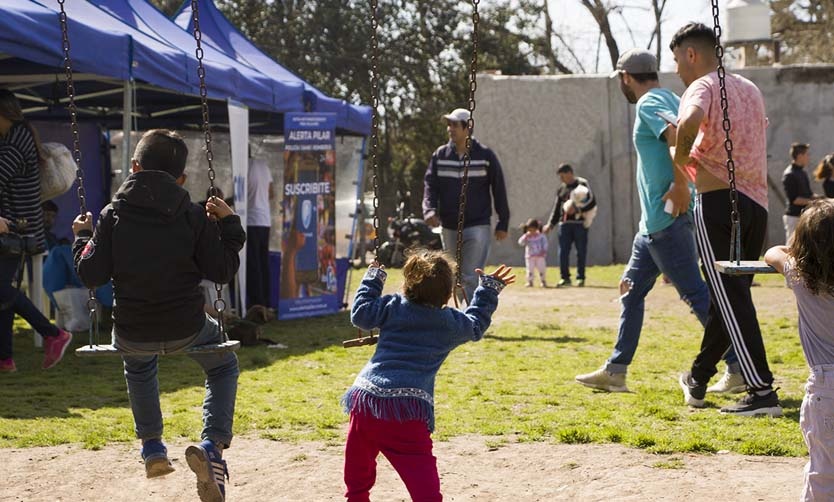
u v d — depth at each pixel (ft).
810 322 13.34
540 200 77.30
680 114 21.77
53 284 36.47
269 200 42.39
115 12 35.12
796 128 76.84
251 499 16.62
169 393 25.49
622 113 76.48
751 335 21.75
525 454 18.98
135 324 14.47
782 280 59.52
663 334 36.73
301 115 41.93
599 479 17.30
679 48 23.13
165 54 32.01
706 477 17.22
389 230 83.56
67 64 15.78
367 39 107.45
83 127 47.85
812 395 13.25
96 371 29.04
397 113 113.91
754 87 22.20
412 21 112.16
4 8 26.12
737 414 22.04
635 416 22.13
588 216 59.06
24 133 27.40
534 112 77.15
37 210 27.84
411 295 14.28
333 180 43.78
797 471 17.49
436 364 14.19
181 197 14.60
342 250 47.11
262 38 106.01
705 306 24.00
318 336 37.11
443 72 113.29
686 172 22.79
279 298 41.96
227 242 14.97
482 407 23.36
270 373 28.66
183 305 14.58
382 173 113.70
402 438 13.75
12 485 17.30
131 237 14.38
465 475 17.70
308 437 20.59
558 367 29.37
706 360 22.82
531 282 59.06
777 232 77.05
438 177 34.99
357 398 13.88
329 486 17.24
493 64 119.75
